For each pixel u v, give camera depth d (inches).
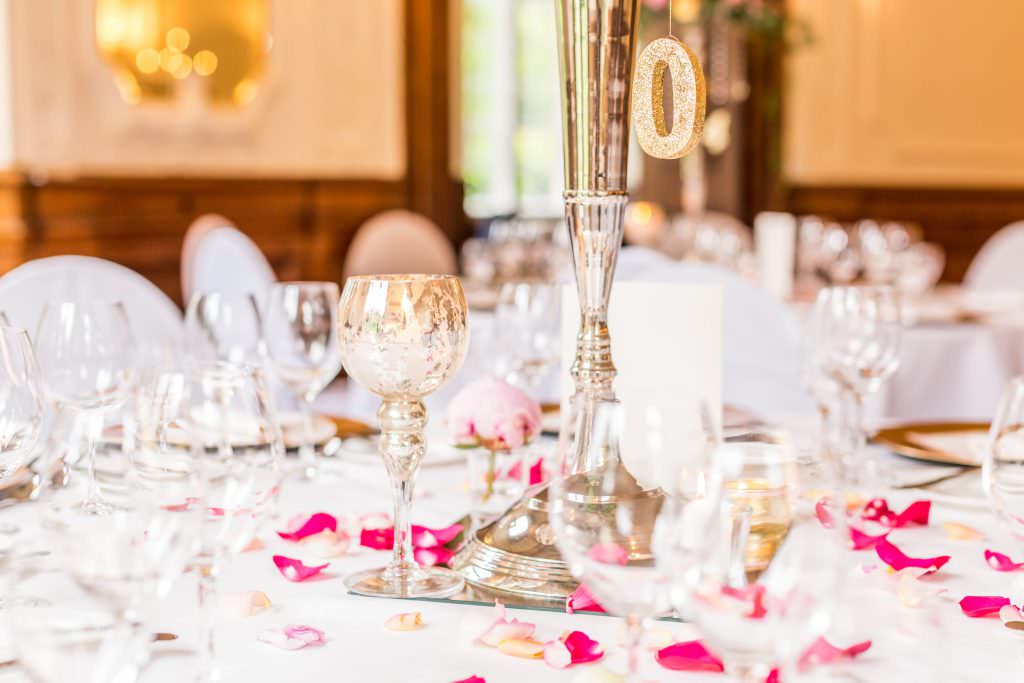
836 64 274.7
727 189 265.9
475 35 246.2
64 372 52.1
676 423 28.0
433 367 41.3
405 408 42.4
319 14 215.5
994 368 123.0
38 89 169.5
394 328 40.6
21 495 45.8
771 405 106.9
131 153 187.2
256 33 204.5
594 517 28.3
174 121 192.1
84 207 177.9
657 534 27.8
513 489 48.8
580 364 40.7
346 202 222.5
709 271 109.0
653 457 28.0
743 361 108.0
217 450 32.1
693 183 263.3
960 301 145.7
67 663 26.4
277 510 52.1
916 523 49.4
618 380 46.6
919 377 121.6
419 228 183.0
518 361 64.6
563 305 47.9
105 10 182.2
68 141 174.1
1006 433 37.8
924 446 62.5
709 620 26.3
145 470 28.8
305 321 59.4
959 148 291.9
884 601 27.4
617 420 28.4
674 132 40.2
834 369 62.3
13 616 26.8
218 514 31.9
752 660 26.5
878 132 281.9
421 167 234.8
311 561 44.4
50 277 86.9
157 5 189.0
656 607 28.5
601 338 40.7
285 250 214.7
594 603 38.7
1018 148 299.4
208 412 32.5
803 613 25.6
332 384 213.3
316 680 33.3
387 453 42.3
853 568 41.0
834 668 25.7
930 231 291.4
